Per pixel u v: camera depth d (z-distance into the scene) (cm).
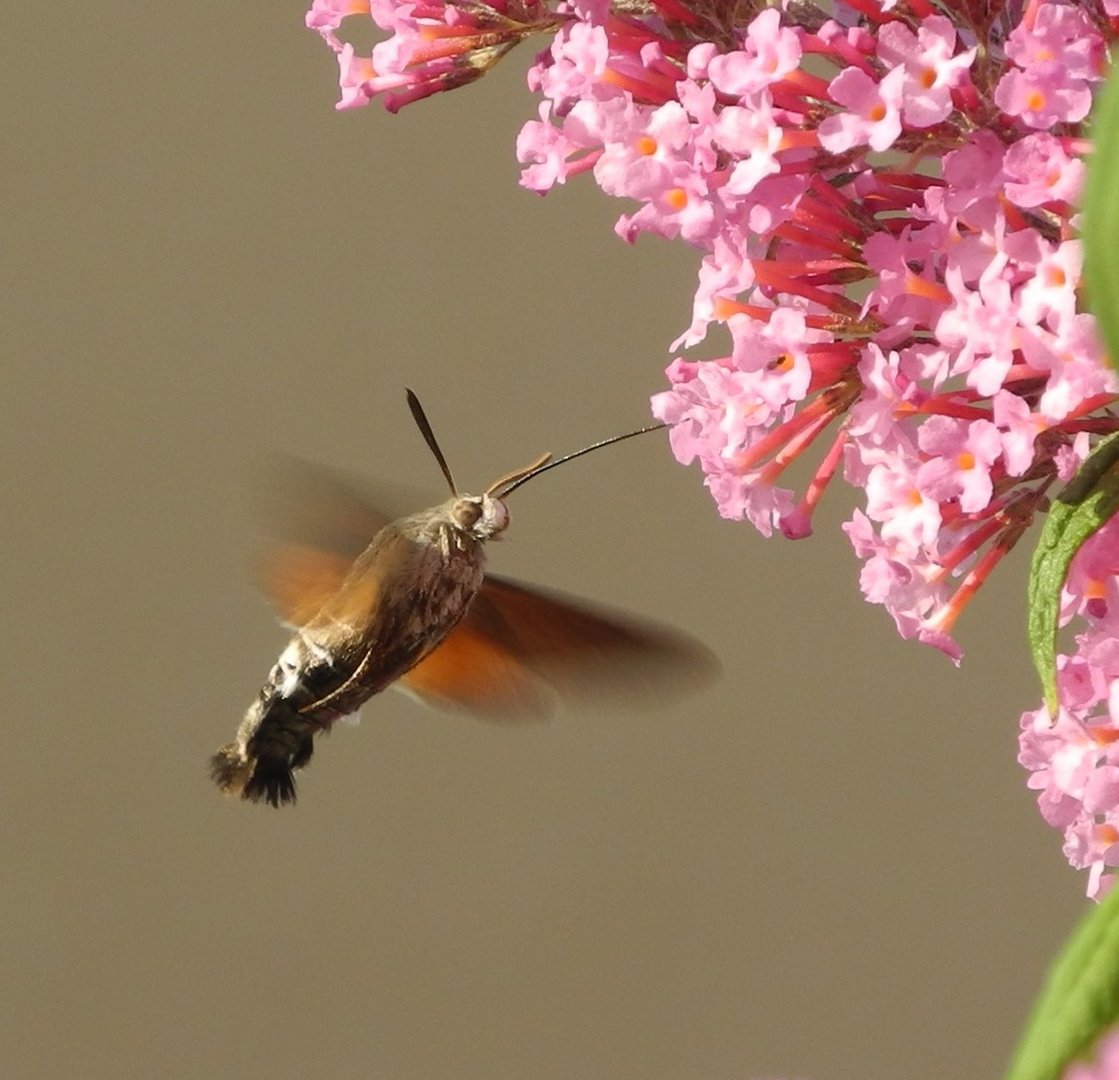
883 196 59
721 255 59
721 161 59
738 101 59
